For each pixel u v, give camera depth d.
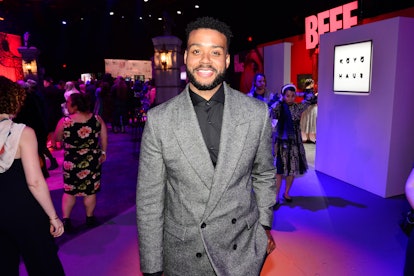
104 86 9.89
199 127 1.19
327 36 4.83
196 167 1.18
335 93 4.78
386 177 4.05
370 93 4.16
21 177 1.76
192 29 1.20
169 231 1.26
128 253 2.93
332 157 4.97
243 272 1.25
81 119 3.13
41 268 1.87
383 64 3.94
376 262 2.70
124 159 6.50
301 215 3.63
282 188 4.52
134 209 3.94
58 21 16.94
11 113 1.79
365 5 8.16
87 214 3.44
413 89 3.96
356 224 3.39
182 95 1.26
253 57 10.18
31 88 5.70
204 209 1.21
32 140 1.75
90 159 3.21
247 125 1.23
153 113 1.22
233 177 1.21
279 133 3.76
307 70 10.40
